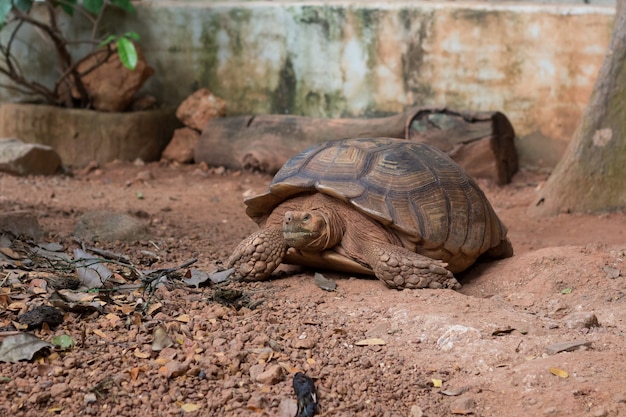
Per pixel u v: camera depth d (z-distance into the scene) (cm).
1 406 309
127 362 346
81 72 1038
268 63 1009
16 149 898
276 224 511
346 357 365
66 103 1030
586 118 728
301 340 376
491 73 899
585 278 478
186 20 1036
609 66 718
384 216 464
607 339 380
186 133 1022
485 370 350
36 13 1055
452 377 347
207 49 1035
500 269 514
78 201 768
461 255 491
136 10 1050
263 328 390
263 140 951
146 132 1009
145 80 1027
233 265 493
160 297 436
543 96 884
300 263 510
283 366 347
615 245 558
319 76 983
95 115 990
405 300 441
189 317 404
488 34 893
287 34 991
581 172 723
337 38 964
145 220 679
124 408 312
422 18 917
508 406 319
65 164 992
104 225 585
